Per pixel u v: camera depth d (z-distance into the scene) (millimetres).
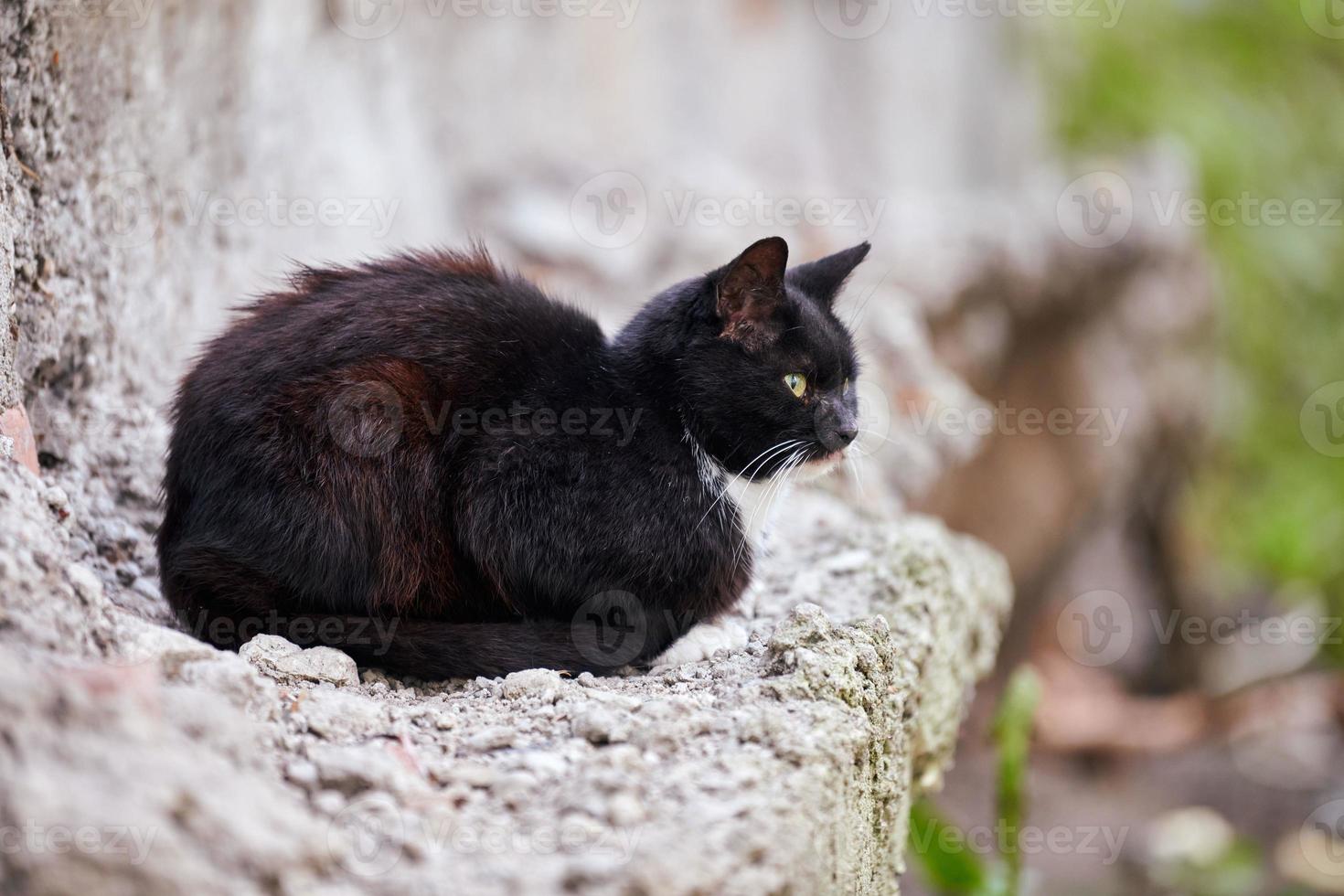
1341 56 12352
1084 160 11352
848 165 11875
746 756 3137
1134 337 10484
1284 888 8438
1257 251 11594
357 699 3396
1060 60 12016
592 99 10711
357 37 7605
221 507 3811
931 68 12141
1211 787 9695
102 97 4707
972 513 9773
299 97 6711
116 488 4641
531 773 3104
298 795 2865
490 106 9953
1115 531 11234
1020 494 9961
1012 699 5637
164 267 5227
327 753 3018
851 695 3588
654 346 4289
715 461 4336
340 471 3779
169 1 5242
